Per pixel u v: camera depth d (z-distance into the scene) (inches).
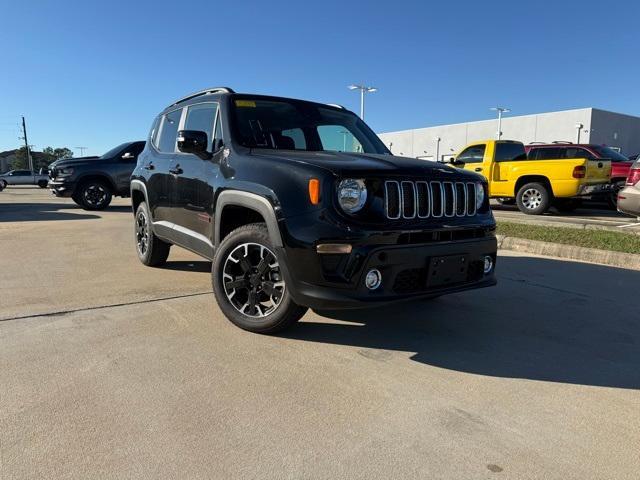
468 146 545.0
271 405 106.7
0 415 100.3
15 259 252.4
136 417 100.7
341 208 123.9
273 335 146.8
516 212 534.0
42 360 126.5
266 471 84.6
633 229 352.5
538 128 1680.6
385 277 126.0
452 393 114.1
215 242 159.3
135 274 220.7
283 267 130.8
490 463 87.9
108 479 81.8
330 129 185.3
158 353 132.3
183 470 84.4
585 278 224.5
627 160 532.4
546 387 118.3
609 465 88.1
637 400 112.6
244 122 167.3
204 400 108.1
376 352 136.9
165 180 199.9
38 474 82.7
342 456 89.1
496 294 197.9
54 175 527.8
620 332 156.6
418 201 133.0
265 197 134.6
